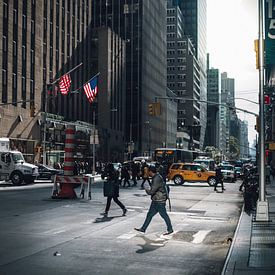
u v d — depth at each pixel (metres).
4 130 51.75
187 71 180.00
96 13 121.38
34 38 60.00
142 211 18.22
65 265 8.57
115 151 94.69
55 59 68.94
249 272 7.69
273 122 63.81
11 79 53.84
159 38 141.62
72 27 76.50
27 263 8.69
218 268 8.59
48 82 65.94
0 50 51.72
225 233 13.04
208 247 10.79
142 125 117.62
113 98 96.44
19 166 35.91
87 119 85.31
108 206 16.64
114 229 13.26
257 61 15.48
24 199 22.34
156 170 12.54
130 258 9.31
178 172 39.75
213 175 39.19
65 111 73.69
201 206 21.09
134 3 119.81
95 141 54.84
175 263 8.94
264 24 14.80
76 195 24.23
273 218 15.88
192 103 177.75
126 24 119.94
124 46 106.38
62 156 60.34
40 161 57.81
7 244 10.66
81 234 12.23
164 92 148.62
